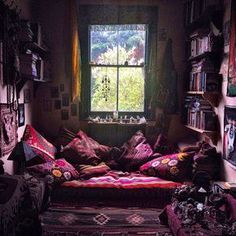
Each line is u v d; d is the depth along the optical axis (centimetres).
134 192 356
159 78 463
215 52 339
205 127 355
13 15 330
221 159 341
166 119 468
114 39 464
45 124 471
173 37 458
